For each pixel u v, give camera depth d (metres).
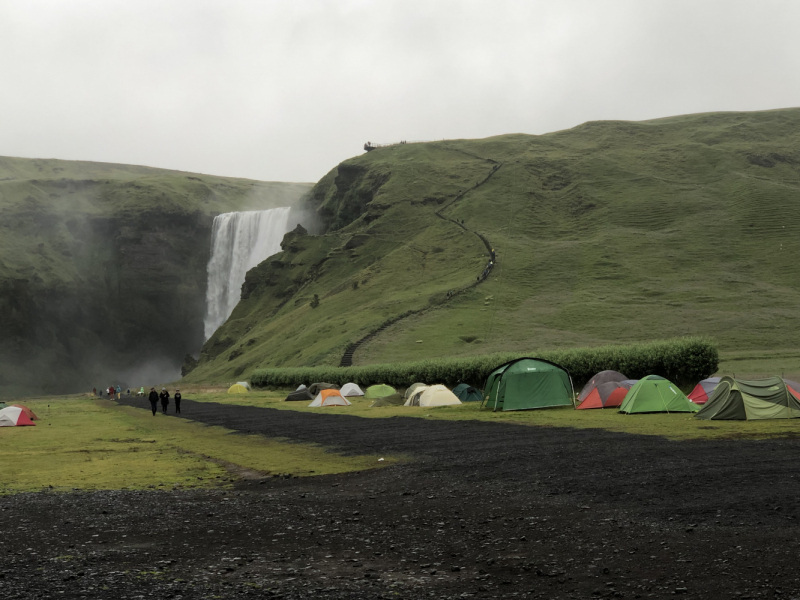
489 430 31.52
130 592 8.73
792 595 7.80
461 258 170.75
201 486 19.33
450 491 16.17
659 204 188.25
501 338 114.25
